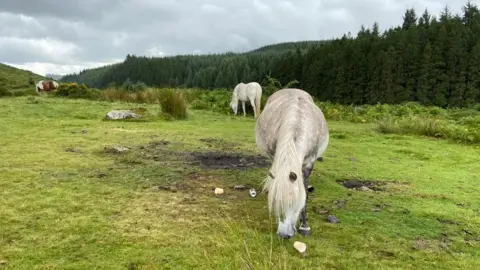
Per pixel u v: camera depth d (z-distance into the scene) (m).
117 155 6.86
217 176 5.86
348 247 3.70
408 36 47.78
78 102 15.04
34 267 3.09
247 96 14.09
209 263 3.21
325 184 5.71
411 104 18.70
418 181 6.12
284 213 3.06
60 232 3.73
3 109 11.82
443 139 10.47
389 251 3.64
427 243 3.87
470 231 4.21
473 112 16.83
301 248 3.52
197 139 8.81
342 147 8.72
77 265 3.15
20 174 5.40
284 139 3.35
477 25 49.59
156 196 4.84
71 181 5.27
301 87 50.53
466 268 3.38
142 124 10.74
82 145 7.52
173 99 12.43
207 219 4.20
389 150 8.56
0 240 3.51
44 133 8.55
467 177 6.45
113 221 4.03
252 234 3.85
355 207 4.79
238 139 9.08
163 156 6.98
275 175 3.13
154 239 3.66
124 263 3.21
